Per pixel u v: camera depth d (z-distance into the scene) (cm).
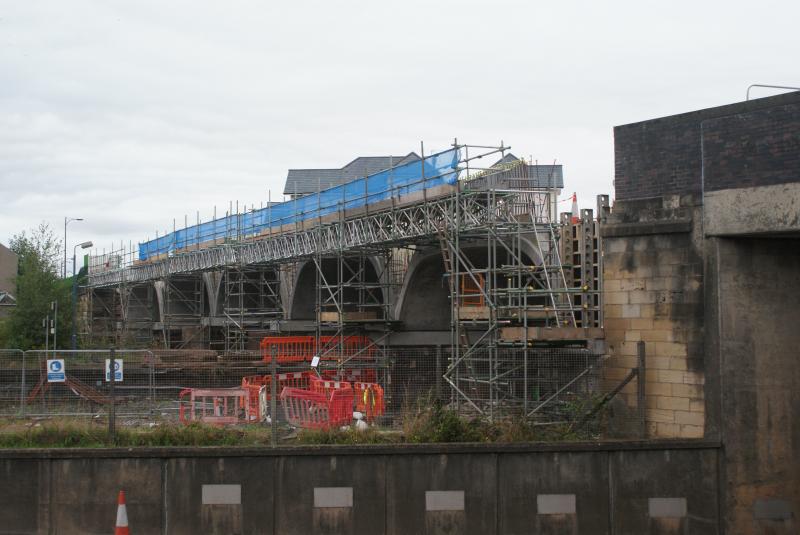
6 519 1473
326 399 1969
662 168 1655
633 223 1684
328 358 3067
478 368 2486
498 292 2180
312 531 1472
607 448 1506
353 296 4081
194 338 5325
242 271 4241
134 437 1611
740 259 1552
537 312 2188
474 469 1488
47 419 1817
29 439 1612
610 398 1691
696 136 1602
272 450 1477
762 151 1493
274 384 1562
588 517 1498
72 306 4938
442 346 3173
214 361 3198
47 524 1474
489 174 2480
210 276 4997
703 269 1588
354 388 2255
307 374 2984
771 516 1523
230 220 4250
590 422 1678
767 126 1487
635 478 1512
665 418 1628
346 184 3073
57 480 1480
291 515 1475
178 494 1477
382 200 2809
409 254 3256
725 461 1524
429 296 3238
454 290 2684
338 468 1480
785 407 1541
